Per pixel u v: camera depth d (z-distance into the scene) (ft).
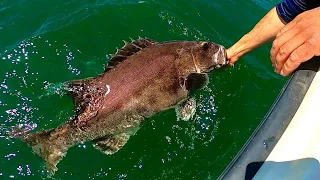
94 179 3.29
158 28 4.53
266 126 1.51
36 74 3.88
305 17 1.74
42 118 3.49
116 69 3.37
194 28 4.58
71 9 4.52
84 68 4.03
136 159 3.44
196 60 3.55
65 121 3.34
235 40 4.51
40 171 3.21
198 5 4.77
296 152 1.43
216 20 4.68
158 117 3.69
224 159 3.51
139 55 3.46
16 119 3.47
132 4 4.65
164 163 3.45
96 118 3.20
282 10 2.78
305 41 1.67
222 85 4.06
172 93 3.44
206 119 3.78
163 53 3.51
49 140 3.17
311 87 1.63
